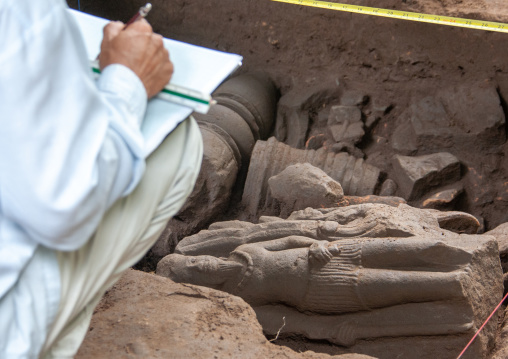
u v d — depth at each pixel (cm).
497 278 300
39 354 132
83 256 137
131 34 140
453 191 432
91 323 231
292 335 312
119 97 132
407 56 488
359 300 294
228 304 250
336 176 440
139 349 217
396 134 482
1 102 111
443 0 465
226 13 534
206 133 450
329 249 302
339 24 501
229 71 155
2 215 124
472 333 276
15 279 123
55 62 115
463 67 474
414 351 286
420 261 286
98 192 121
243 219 448
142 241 155
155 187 150
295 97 518
